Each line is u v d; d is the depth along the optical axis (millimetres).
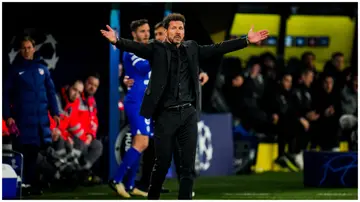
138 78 25141
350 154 28594
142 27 24703
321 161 28578
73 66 28891
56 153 27906
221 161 34094
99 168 29406
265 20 40844
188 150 19328
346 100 37844
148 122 25344
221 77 36281
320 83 37594
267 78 36688
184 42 19688
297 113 36531
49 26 28422
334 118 37406
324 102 37312
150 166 26391
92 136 29125
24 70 25844
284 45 41062
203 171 33688
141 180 26625
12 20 27406
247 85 36125
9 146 24125
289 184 30125
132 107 25172
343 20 41781
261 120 35906
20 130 25719
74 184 27891
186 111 19219
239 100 36000
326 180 28578
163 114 19219
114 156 29625
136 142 25234
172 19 19391
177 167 25359
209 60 34719
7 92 25688
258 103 36219
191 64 19297
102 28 29266
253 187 28812
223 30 33969
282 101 36312
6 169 23141
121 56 29766
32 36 28000
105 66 29453
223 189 27891
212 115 34094
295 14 41062
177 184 29703
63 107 28500
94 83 29031
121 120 29766
